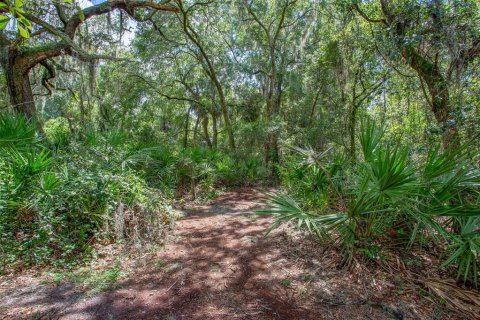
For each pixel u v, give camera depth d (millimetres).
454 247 2457
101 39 7738
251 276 2656
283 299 2273
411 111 5586
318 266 2816
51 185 3117
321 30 9883
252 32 12750
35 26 5867
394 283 2443
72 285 2414
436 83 4039
